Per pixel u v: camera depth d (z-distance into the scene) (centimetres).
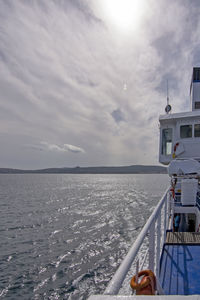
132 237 2677
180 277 387
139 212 4344
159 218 429
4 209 5028
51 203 5903
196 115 1214
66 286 1633
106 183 17962
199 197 1032
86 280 1708
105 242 2530
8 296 1526
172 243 539
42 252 2291
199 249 505
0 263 2038
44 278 1759
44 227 3328
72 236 2814
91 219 3775
